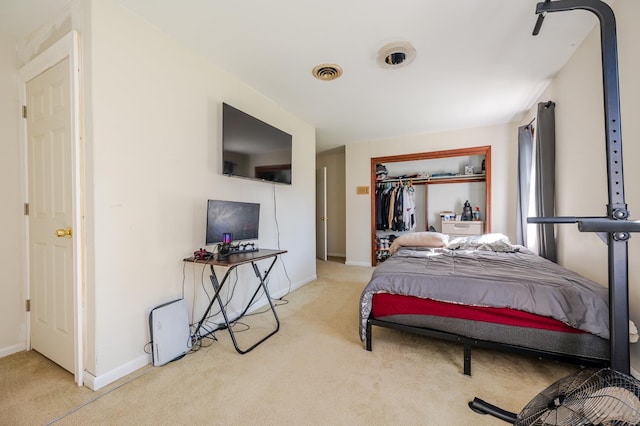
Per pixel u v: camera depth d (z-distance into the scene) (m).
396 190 5.21
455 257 2.68
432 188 5.27
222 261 2.00
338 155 6.26
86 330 1.66
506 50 2.26
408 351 2.06
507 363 1.88
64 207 1.76
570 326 1.57
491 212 4.20
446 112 3.64
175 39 2.10
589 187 2.14
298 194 3.79
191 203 2.24
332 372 1.78
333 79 2.73
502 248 3.07
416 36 2.07
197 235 2.29
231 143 2.43
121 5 1.75
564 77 2.51
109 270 1.68
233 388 1.62
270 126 2.92
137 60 1.84
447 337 1.82
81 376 1.64
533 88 2.96
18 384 1.65
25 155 2.04
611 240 1.21
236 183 2.70
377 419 1.37
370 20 1.90
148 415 1.40
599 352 1.53
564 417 0.94
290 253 3.60
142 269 1.87
